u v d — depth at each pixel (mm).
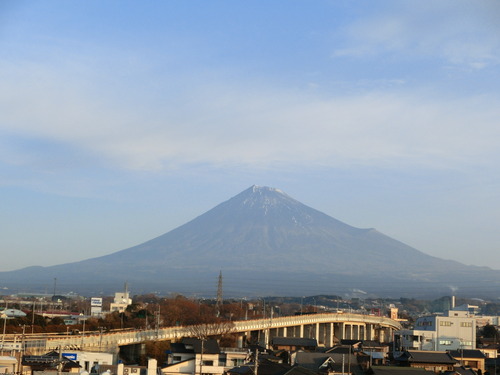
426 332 173250
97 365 112688
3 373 89625
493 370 142875
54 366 97562
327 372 117438
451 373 121188
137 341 155250
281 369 106812
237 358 126625
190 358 123500
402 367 114438
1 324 152125
